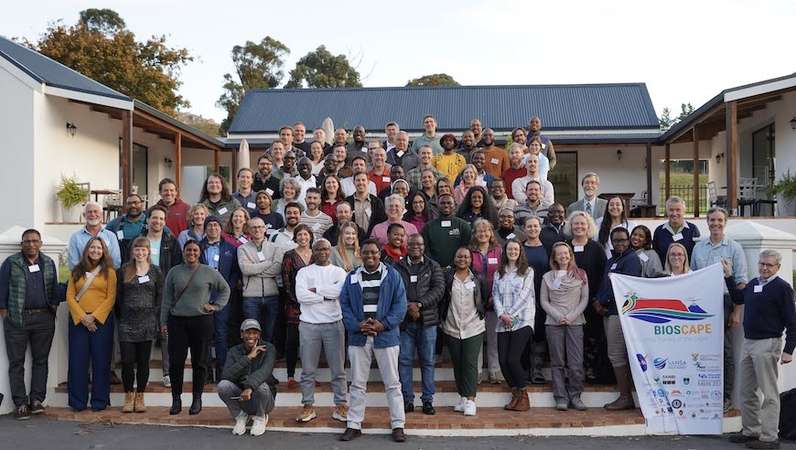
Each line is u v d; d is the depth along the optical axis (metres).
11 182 16.23
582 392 8.41
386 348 7.42
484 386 8.61
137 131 21.36
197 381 8.05
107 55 34.94
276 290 8.65
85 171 18.42
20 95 16.20
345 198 9.91
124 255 8.88
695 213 18.70
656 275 8.33
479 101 25.92
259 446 7.13
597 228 9.56
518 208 10.01
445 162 11.64
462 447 7.18
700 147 23.31
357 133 12.91
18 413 8.17
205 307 7.93
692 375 7.93
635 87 25.94
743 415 7.56
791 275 8.29
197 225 8.91
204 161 24.47
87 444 7.16
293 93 27.14
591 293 8.61
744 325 7.54
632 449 7.22
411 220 9.52
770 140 18.70
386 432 7.64
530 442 7.41
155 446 7.11
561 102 25.41
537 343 8.74
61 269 13.14
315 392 8.47
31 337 8.36
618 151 23.55
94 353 8.34
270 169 10.88
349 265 8.46
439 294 7.93
